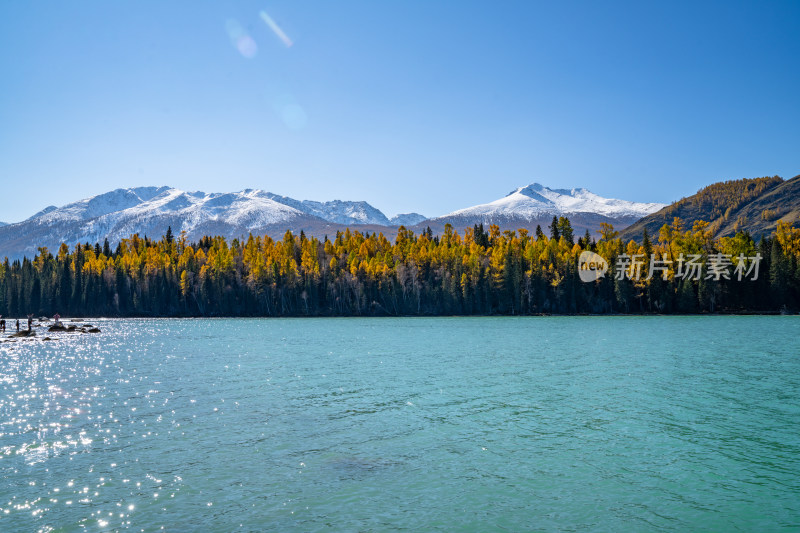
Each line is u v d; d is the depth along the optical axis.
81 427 33.28
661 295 174.62
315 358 68.69
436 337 102.62
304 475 25.25
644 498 22.94
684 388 46.22
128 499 22.47
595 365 60.59
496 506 22.02
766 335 99.88
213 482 24.34
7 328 144.25
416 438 31.14
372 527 20.16
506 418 35.72
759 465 26.80
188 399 41.78
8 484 24.00
